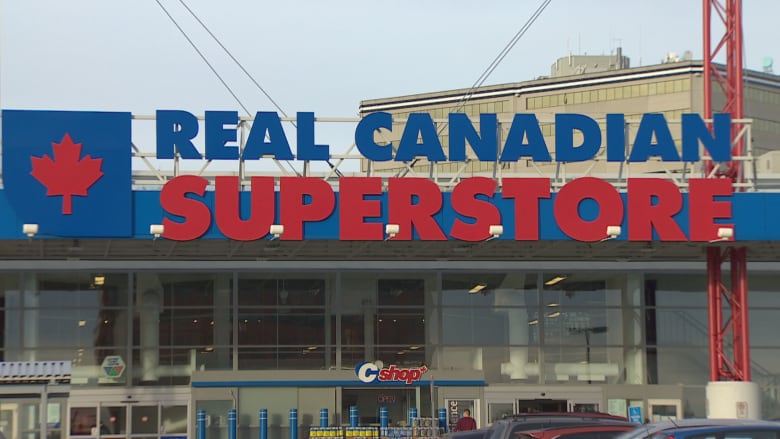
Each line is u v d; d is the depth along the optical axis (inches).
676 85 4114.2
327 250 1425.9
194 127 1334.9
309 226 1312.7
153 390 1502.2
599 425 754.8
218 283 1529.3
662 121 1386.6
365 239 1317.7
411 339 1537.9
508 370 1542.8
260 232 1302.9
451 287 1553.9
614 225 1334.9
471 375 1529.3
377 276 1546.5
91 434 1482.5
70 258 1488.7
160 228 1282.0
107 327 1510.8
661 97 4133.9
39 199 1288.1
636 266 1568.7
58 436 1477.6
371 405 1519.4
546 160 1371.8
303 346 1525.6
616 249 1437.0
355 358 1528.1
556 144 1375.5
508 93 4313.5
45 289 1510.8
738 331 1392.7
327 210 1314.0
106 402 1492.4
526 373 1542.8
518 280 1562.5
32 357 1496.1
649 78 4160.9
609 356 1555.1
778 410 1552.7
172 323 1518.2
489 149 1373.0
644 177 1433.3
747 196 1349.7
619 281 1568.7
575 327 1557.6
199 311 1521.9
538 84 4286.4
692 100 4077.3
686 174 1493.6
